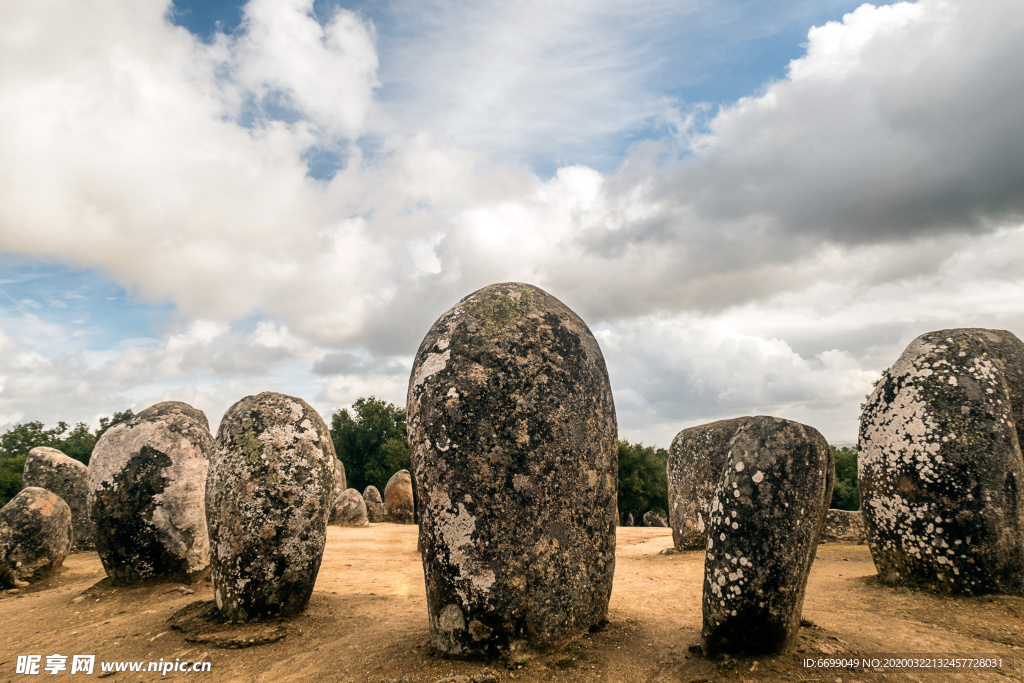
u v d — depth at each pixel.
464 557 4.27
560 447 4.55
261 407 6.16
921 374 6.55
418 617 6.05
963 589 5.89
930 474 6.21
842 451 29.14
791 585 3.97
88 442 33.09
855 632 4.84
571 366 4.80
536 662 4.12
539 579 4.30
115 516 7.70
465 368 4.57
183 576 7.80
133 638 5.62
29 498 9.41
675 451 11.34
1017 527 5.93
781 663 3.99
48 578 9.40
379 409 38.16
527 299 4.96
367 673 4.26
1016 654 4.34
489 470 4.34
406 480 22.58
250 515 5.70
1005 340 7.58
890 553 6.49
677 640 4.65
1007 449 6.09
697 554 10.12
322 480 6.07
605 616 4.84
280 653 5.02
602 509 4.77
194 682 4.54
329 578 8.62
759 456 4.21
